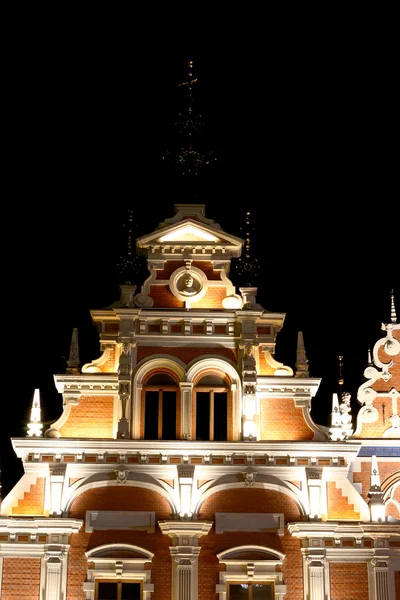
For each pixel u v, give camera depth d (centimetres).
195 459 3384
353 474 3622
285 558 3309
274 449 3397
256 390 3500
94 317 3597
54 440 3369
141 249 3809
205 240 3697
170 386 3525
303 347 3591
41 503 3347
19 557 3275
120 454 3378
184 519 3319
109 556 3281
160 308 3591
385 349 3766
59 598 3225
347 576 3306
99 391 3488
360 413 3694
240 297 3634
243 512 3356
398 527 3334
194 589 3256
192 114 3962
